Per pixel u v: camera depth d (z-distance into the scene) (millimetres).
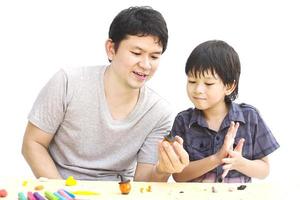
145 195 1279
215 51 1541
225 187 1342
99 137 1658
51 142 1715
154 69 1540
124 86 1604
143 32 1475
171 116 1697
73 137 1657
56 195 1235
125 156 1681
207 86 1547
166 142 1391
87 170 1669
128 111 1656
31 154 1639
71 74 1641
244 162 1515
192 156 1646
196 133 1647
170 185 1359
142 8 1526
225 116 1644
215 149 1626
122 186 1279
